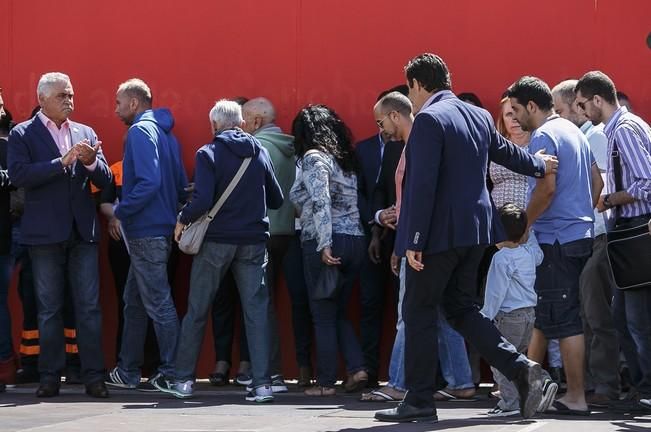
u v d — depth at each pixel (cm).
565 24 1201
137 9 1257
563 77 1203
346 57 1230
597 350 1055
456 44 1215
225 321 1215
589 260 1061
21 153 1080
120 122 1260
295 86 1238
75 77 1263
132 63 1259
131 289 1163
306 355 1196
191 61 1252
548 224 955
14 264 1205
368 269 1177
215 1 1248
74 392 1157
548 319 951
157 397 1116
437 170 845
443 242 850
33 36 1266
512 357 867
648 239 954
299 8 1237
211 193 1064
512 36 1209
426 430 845
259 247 1087
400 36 1223
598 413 975
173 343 1133
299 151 1130
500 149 895
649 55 1190
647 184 953
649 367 967
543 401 876
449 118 859
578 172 962
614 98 991
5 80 1269
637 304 966
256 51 1244
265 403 1069
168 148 1152
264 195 1095
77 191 1095
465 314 880
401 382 1077
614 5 1194
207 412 996
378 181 1168
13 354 1181
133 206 1109
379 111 1066
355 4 1228
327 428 872
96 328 1110
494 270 938
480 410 1009
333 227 1123
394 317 1215
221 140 1077
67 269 1130
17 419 949
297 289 1188
